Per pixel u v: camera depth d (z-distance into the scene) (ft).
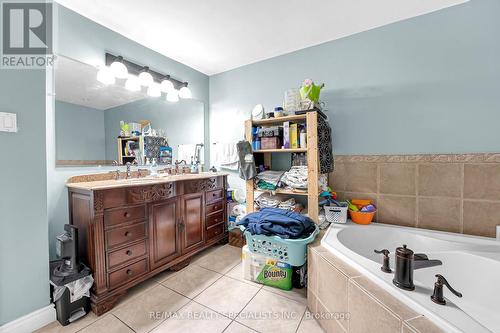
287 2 5.20
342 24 6.06
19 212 3.84
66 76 5.27
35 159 4.03
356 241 5.43
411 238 5.25
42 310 4.08
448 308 2.44
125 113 6.56
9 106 3.72
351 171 6.54
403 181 5.88
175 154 8.12
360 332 3.03
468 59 5.14
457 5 5.21
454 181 5.33
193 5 5.26
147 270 5.34
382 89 6.09
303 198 7.43
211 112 9.47
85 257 4.64
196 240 6.84
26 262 3.92
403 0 5.14
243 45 7.14
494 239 4.80
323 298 4.00
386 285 2.93
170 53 7.62
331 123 6.80
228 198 8.53
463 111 5.21
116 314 4.42
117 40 6.28
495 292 3.63
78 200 4.79
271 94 7.93
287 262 4.97
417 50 5.65
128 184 4.87
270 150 6.53
